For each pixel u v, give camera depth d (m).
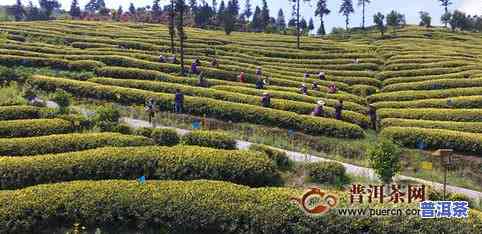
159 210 21.52
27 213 21.28
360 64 72.94
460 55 80.50
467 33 136.50
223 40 89.94
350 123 38.22
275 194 22.08
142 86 46.16
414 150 34.28
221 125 37.69
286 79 59.72
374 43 107.38
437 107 47.31
